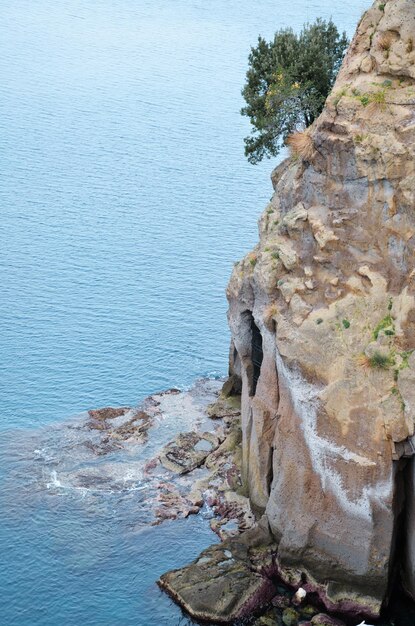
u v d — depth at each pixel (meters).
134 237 109.12
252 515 56.59
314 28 70.50
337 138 50.03
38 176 128.62
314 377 50.16
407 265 48.66
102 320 87.38
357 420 48.66
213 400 70.81
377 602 49.38
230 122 158.00
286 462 51.88
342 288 50.81
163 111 162.00
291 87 66.25
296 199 53.47
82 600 51.19
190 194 124.44
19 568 53.44
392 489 48.06
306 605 50.19
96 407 71.56
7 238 107.31
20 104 161.12
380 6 51.66
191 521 56.94
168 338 83.88
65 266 100.00
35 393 73.25
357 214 50.03
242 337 58.06
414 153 47.97
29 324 85.94
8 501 58.91
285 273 53.31
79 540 55.56
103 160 136.62
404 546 50.16
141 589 51.84
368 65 50.94
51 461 63.03
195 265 101.75
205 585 50.53
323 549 50.56
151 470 61.59
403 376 47.81
